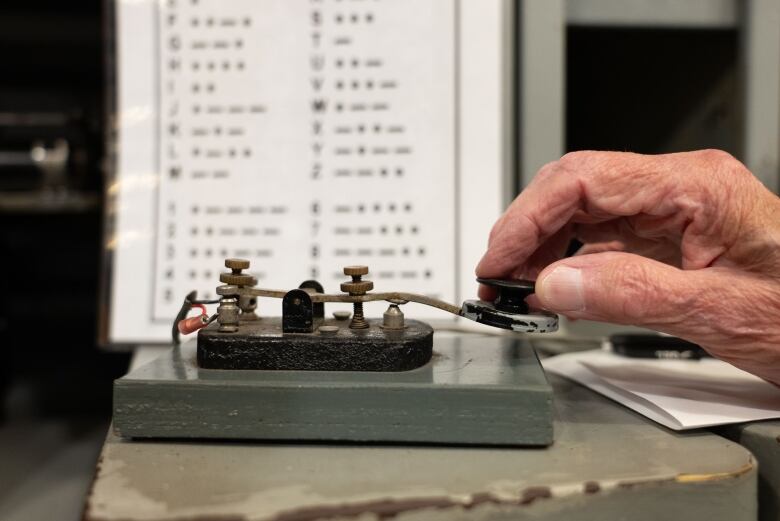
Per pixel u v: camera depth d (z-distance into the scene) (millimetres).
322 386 340
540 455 334
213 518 296
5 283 674
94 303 817
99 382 785
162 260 477
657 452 335
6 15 756
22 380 786
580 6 480
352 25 483
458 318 468
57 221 771
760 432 347
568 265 355
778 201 354
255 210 479
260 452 337
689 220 364
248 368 355
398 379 345
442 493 308
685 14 481
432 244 474
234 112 484
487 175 476
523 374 353
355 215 477
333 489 311
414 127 479
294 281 474
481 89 478
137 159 483
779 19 476
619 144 545
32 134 736
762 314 348
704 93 514
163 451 338
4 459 539
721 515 316
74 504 472
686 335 358
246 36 486
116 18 487
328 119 481
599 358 440
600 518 312
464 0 479
